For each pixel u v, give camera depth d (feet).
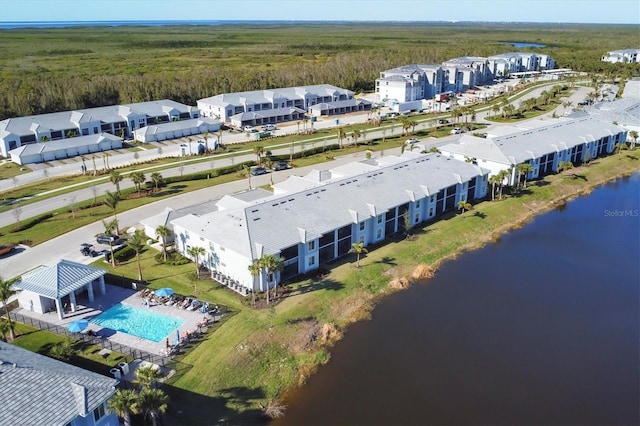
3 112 520.83
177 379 161.99
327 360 178.09
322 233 228.22
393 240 264.11
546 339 191.93
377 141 468.75
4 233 268.62
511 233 285.02
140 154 432.66
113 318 194.29
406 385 166.50
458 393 163.22
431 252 256.52
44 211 302.04
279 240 217.56
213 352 174.29
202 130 506.07
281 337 184.85
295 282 220.43
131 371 163.73
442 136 483.51
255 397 159.63
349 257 244.63
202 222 236.02
